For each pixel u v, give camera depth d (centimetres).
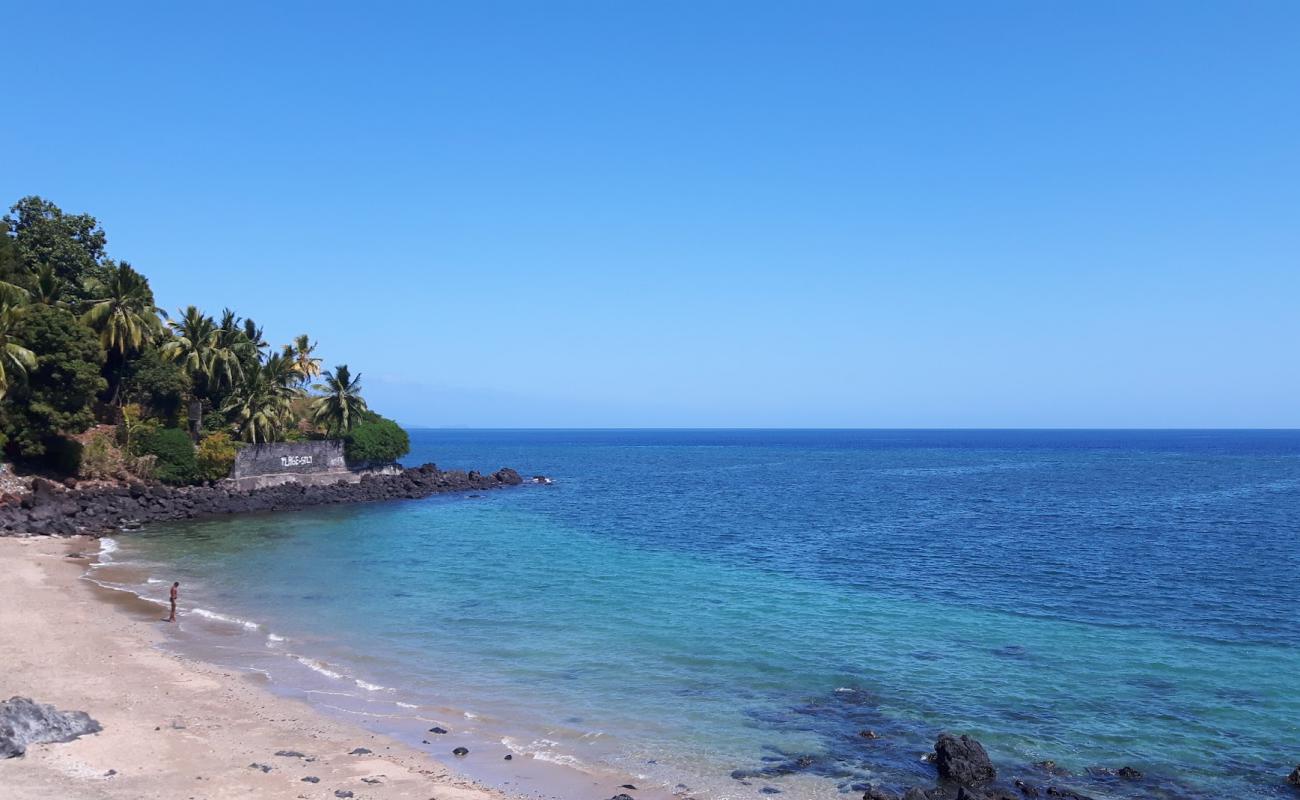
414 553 5803
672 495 10912
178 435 8144
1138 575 5153
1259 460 19738
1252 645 3522
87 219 9250
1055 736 2517
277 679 2900
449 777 2139
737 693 2873
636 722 2589
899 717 2666
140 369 8225
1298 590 4672
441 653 3297
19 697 2267
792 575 5109
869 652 3381
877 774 2242
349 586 4588
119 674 2825
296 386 10650
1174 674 3112
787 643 3503
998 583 4878
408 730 2475
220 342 8981
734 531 7281
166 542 6047
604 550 6075
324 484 9662
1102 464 18462
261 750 2244
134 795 1889
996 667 3191
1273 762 2342
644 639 3544
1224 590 4678
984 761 2227
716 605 4216
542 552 5941
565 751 2353
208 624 3647
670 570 5244
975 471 16200
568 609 4088
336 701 2702
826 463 19700
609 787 2123
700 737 2478
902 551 6144
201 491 8075
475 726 2527
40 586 4203
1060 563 5609
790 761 2317
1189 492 11225
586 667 3145
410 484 10300
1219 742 2480
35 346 6750
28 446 6775
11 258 7406
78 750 2120
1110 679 3052
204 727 2383
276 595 4316
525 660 3222
